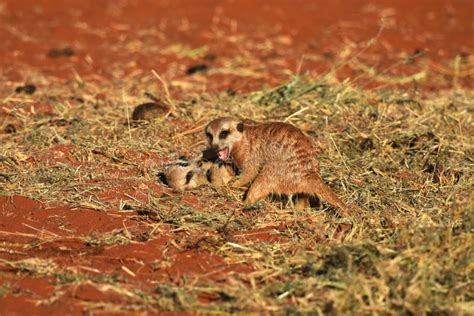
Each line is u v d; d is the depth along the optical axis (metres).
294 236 14.05
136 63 26.91
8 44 28.62
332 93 21.12
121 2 34.97
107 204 15.12
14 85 23.77
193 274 12.74
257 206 15.04
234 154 15.62
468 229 13.16
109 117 19.91
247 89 23.92
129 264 13.11
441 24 34.06
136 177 16.34
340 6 35.66
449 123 19.59
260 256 13.30
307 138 15.20
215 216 14.70
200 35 30.67
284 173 14.96
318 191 14.71
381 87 23.36
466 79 26.72
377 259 12.51
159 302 11.78
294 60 27.81
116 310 11.68
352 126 18.89
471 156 17.69
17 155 17.31
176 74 25.67
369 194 15.53
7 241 13.85
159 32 30.97
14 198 15.29
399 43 30.62
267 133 15.26
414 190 15.99
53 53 27.39
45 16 32.59
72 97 22.52
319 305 11.67
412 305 11.51
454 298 11.91
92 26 31.33
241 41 30.14
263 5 34.94
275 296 12.06
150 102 20.62
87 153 17.53
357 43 30.33
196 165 15.90
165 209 14.98
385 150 17.73
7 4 33.97
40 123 19.66
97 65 26.55
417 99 21.55
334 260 12.62
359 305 11.56
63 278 12.45
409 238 13.09
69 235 14.06
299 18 33.44
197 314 11.63
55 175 16.19
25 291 12.19
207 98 21.78
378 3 36.47
